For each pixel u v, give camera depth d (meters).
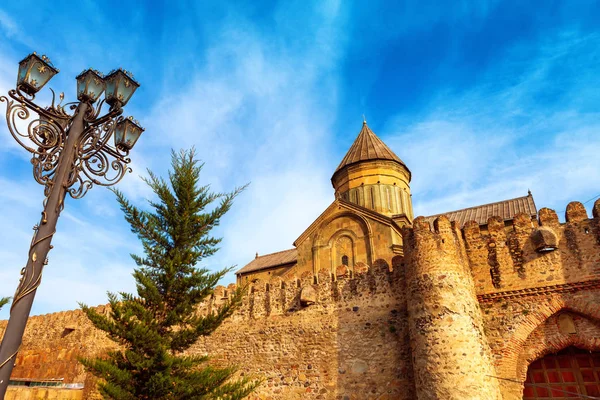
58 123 8.38
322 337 18.83
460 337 14.66
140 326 12.87
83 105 8.83
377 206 31.95
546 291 15.92
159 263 14.87
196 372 13.85
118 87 9.16
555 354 15.79
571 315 15.40
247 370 19.89
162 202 15.62
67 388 22.75
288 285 20.97
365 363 17.38
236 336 21.03
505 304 16.45
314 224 29.94
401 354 16.80
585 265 15.59
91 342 27.50
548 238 16.25
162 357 12.59
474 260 17.73
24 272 7.23
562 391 14.77
